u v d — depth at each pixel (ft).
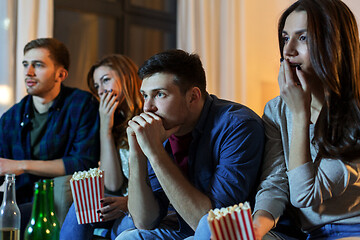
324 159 4.66
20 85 11.07
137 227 5.49
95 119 8.09
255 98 15.10
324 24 4.66
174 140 5.67
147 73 5.22
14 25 11.25
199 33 14.44
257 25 15.23
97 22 13.47
